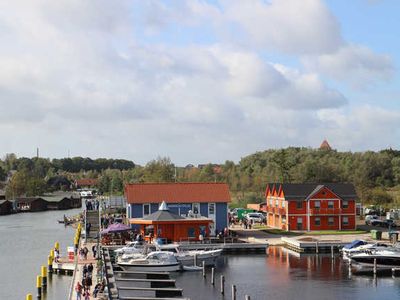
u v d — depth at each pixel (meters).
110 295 47.12
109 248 74.81
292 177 161.62
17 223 143.62
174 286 55.97
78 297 46.47
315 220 99.50
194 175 193.38
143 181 159.00
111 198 140.50
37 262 75.94
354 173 170.38
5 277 64.94
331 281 57.03
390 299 49.31
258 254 76.50
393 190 163.62
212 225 88.50
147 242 77.50
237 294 51.72
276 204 104.88
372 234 85.69
